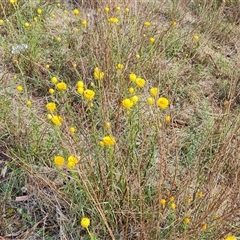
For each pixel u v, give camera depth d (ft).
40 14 11.98
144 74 10.25
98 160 6.53
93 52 10.23
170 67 11.32
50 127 8.49
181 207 6.26
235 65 11.43
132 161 7.06
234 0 14.99
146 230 6.07
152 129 8.01
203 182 6.84
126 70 9.75
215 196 6.28
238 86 10.87
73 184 7.32
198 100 10.52
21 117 8.82
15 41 10.71
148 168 7.18
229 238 4.90
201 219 5.82
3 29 11.82
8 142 8.17
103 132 7.47
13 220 7.00
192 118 9.66
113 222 6.59
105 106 7.60
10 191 7.24
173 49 12.06
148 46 11.14
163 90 10.10
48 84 9.88
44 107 9.47
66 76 10.41
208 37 12.75
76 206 6.82
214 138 8.57
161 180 5.94
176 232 6.21
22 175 7.50
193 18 14.06
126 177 6.28
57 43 11.43
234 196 6.39
